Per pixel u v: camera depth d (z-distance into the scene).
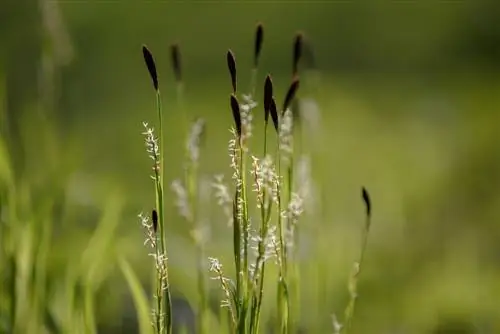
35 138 1.50
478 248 2.02
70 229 1.52
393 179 2.64
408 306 1.67
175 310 1.46
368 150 2.96
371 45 4.45
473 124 3.33
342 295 1.64
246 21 4.35
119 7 4.15
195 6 4.38
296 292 1.24
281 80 3.75
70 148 1.53
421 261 1.93
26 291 1.33
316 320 1.38
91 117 3.04
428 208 2.35
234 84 1.16
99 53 3.81
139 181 2.32
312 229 1.48
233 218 1.19
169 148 2.66
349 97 3.77
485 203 2.38
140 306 1.29
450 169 2.74
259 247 1.18
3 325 1.32
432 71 4.24
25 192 1.37
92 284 1.35
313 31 4.46
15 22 3.05
